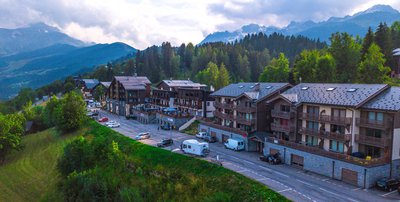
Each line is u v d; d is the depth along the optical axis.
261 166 52.28
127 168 56.81
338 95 51.94
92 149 59.81
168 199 45.81
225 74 135.62
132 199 45.81
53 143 88.94
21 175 71.06
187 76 181.12
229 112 75.12
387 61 98.56
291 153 53.28
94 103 153.75
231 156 59.09
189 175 49.97
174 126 87.56
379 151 46.25
